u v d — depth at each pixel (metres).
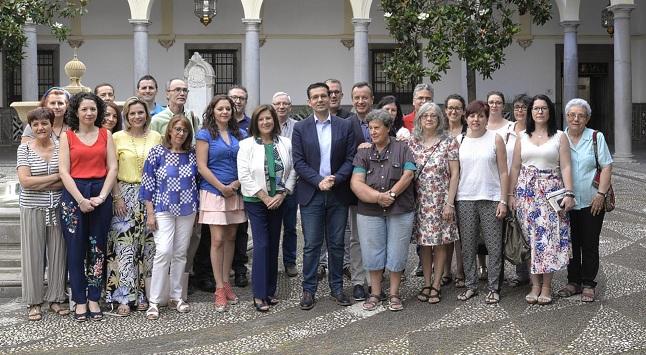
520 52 24.88
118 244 6.59
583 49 25.12
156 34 24.73
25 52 19.38
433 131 6.80
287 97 8.02
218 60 25.11
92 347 5.66
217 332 6.01
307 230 6.68
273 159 6.58
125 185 6.62
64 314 6.57
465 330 5.94
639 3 25.02
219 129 6.82
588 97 26.06
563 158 6.61
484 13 13.36
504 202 6.66
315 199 6.65
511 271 8.07
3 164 19.45
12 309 6.80
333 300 7.00
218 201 6.66
